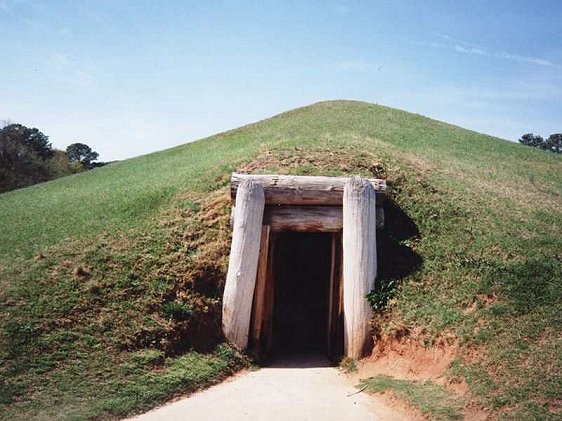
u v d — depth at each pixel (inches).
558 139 2696.9
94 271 491.2
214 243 534.3
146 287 476.1
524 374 345.1
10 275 486.6
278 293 649.0
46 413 333.7
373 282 473.1
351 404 364.5
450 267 490.6
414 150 893.2
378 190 530.6
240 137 1167.0
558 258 485.1
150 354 413.4
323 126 1064.8
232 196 530.9
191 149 1221.7
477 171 826.2
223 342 458.9
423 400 350.3
